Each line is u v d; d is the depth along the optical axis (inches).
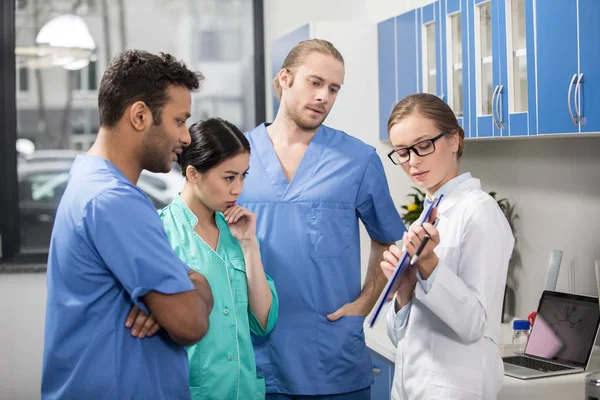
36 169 186.2
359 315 89.2
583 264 113.7
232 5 192.5
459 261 71.7
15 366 180.4
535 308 125.0
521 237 128.8
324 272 88.0
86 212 59.3
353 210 90.6
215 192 75.7
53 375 61.6
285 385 87.5
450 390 71.3
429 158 72.7
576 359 97.9
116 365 60.1
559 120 94.4
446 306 67.3
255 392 77.7
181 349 64.4
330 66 86.6
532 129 100.0
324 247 88.1
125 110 61.0
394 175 152.3
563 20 92.7
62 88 186.2
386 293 67.9
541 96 97.7
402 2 151.1
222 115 194.1
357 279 91.0
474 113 114.1
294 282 87.6
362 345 90.2
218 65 193.2
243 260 79.9
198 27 191.5
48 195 187.2
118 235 58.8
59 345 60.7
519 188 129.3
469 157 145.0
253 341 88.1
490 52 109.7
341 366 88.0
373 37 151.0
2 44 181.9
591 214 111.7
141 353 61.2
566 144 116.6
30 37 183.8
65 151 187.5
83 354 59.9
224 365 74.7
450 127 73.1
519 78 103.0
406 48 136.8
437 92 125.4
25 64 183.9
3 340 179.9
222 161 74.9
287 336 87.4
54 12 184.4
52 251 62.2
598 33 86.7
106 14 187.0
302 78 86.9
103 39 187.5
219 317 75.3
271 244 88.2
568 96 92.1
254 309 80.8
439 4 123.4
